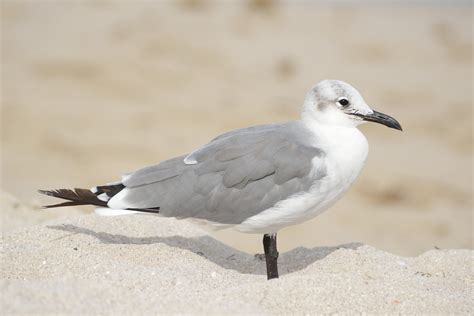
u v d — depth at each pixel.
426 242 15.57
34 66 24.56
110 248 9.00
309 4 32.66
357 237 15.77
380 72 25.05
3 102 21.77
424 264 9.42
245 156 8.70
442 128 21.53
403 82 24.27
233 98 22.42
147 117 21.14
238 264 9.50
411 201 17.75
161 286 7.70
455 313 7.49
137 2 32.09
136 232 9.85
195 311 6.96
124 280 7.83
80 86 23.25
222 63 25.09
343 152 8.78
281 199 8.59
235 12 30.84
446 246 15.35
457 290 8.41
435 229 16.27
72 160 18.64
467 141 20.80
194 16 30.19
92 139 19.81
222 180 8.71
